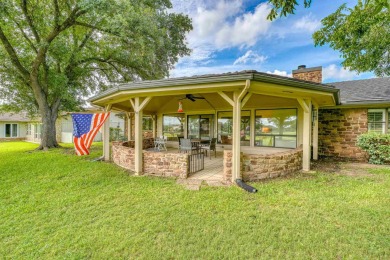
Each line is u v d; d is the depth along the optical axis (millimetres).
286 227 3129
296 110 8594
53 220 3559
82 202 4270
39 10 10961
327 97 6531
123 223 3375
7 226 3387
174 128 12688
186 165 5789
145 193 4652
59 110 14508
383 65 8562
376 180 5445
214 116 11039
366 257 2465
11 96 13289
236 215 3529
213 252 2623
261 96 7770
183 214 3615
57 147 13531
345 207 3740
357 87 10453
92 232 3139
